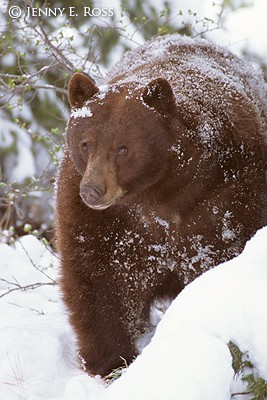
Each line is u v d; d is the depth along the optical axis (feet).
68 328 37.11
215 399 23.08
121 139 30.12
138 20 61.36
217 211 32.50
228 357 23.53
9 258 46.55
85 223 32.99
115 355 34.83
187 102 31.86
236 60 40.24
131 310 34.60
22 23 59.36
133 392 23.36
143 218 32.60
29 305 41.39
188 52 37.81
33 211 66.03
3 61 61.26
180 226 32.73
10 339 34.58
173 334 24.27
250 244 25.95
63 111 66.28
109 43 60.13
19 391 30.91
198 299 24.99
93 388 30.19
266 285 24.50
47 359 33.88
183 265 33.76
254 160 33.14
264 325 24.06
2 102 66.69
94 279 33.78
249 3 64.49
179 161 30.96
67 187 33.14
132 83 31.86
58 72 63.77
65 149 34.47
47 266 47.50
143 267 33.83
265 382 24.54
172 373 23.20
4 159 66.80
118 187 30.42
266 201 33.63
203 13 63.72
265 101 39.45
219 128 32.35
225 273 25.30
